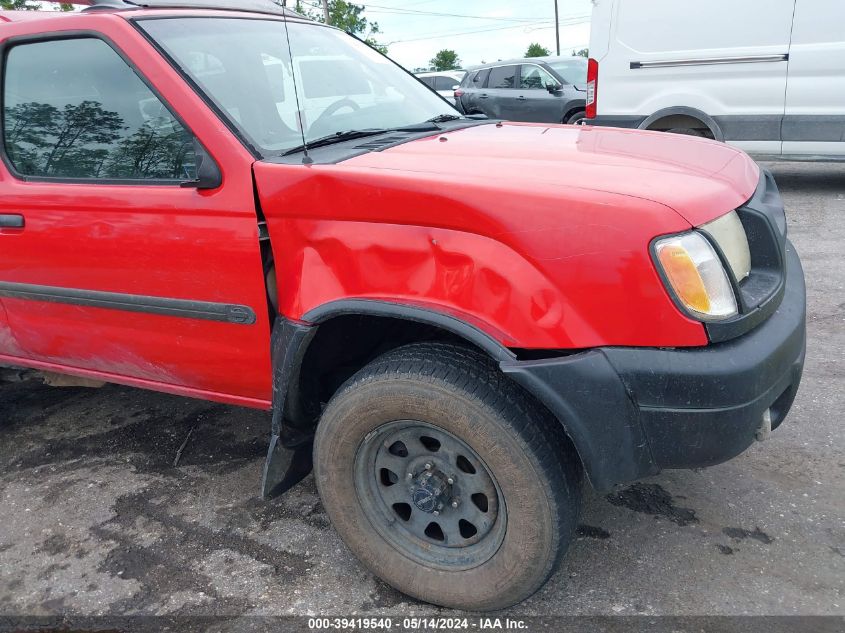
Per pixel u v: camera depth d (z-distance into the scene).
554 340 1.79
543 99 11.38
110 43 2.43
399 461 2.17
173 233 2.33
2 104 2.72
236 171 2.20
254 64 2.63
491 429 1.87
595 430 1.80
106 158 2.53
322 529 2.64
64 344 2.85
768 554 2.36
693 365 1.75
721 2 6.84
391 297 1.97
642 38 7.37
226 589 2.35
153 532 2.68
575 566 2.36
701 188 1.99
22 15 2.76
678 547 2.42
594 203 1.78
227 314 2.34
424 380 1.93
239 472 3.05
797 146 6.87
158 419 3.57
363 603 2.26
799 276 2.35
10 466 3.23
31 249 2.66
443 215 1.88
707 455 1.82
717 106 7.13
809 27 6.50
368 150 2.33
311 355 2.29
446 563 2.14
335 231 2.05
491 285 1.84
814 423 3.10
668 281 1.75
